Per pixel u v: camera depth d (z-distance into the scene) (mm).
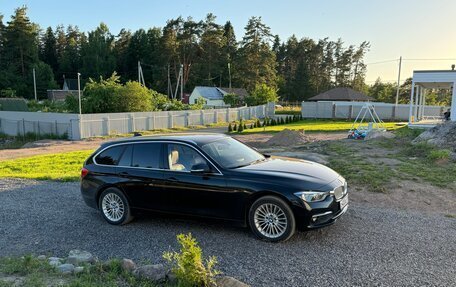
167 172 5891
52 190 9133
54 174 11383
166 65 84875
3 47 88750
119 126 30438
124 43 109812
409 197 7340
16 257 4992
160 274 3836
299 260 4527
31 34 89375
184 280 3416
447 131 12648
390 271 4145
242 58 84062
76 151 19578
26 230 6227
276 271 4234
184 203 5766
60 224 6500
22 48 88750
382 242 5035
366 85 105062
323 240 5172
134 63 101250
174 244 5316
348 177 8844
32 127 30734
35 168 13203
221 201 5477
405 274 4062
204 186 5562
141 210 6199
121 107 34781
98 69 95688
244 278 4082
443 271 4125
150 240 5531
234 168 5562
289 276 4094
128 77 99250
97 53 98438
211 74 89312
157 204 6012
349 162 10523
